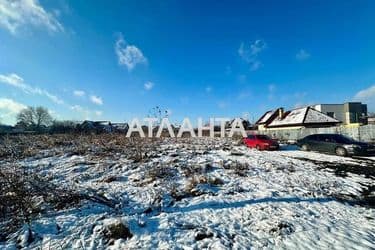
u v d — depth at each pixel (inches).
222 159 532.1
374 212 253.4
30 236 186.7
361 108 1911.9
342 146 644.1
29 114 2568.9
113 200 266.2
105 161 478.9
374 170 456.8
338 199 292.2
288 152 733.9
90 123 1722.4
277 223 216.4
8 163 472.7
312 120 1268.5
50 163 478.3
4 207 232.7
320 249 176.4
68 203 254.7
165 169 406.6
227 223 217.9
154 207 252.4
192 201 273.0
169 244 179.5
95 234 191.2
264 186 333.4
